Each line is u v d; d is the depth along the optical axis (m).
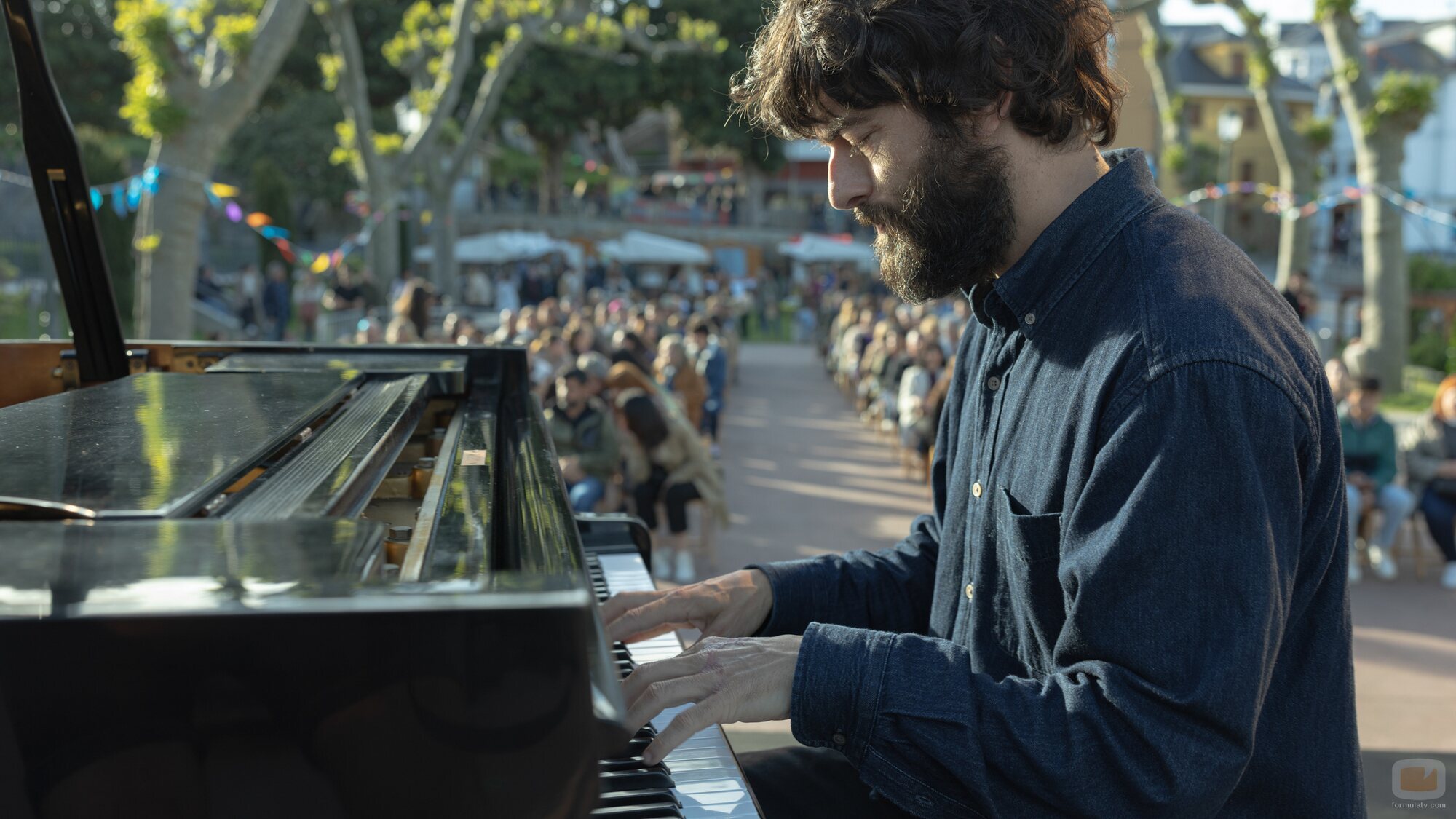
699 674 1.10
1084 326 1.19
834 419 14.92
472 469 1.34
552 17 20.22
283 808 0.65
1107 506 1.08
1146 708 1.03
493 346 2.28
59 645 0.63
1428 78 15.02
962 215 1.18
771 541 7.88
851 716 1.09
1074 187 1.24
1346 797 1.21
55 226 1.88
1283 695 1.20
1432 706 4.71
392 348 2.29
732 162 50.44
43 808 0.64
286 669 0.64
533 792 0.65
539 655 0.65
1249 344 1.07
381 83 37.84
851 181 1.23
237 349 2.21
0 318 11.31
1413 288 25.83
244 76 10.14
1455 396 6.98
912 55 1.12
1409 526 8.23
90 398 1.45
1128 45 22.92
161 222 10.10
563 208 43.56
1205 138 51.38
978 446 1.38
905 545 1.67
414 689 0.65
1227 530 1.03
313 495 0.95
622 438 7.09
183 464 1.00
